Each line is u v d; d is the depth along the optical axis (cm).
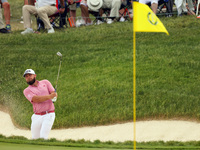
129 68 4034
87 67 4200
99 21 5719
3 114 3478
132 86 3616
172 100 3278
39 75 4069
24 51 4725
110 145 2064
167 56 4269
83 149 1869
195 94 3394
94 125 3097
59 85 3803
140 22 1916
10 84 3931
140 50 4516
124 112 3133
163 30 1939
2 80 4009
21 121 3238
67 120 3138
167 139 2759
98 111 3241
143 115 3111
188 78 3725
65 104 3403
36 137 2420
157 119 3086
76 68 4203
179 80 3694
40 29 5634
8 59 4488
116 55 4431
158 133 2859
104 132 2952
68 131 3028
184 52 4347
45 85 2392
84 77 3944
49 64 4341
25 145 1961
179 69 3928
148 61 4175
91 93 3566
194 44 4578
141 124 3028
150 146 2081
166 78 3744
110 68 4097
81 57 4459
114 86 3653
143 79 3762
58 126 3105
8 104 3578
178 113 3094
